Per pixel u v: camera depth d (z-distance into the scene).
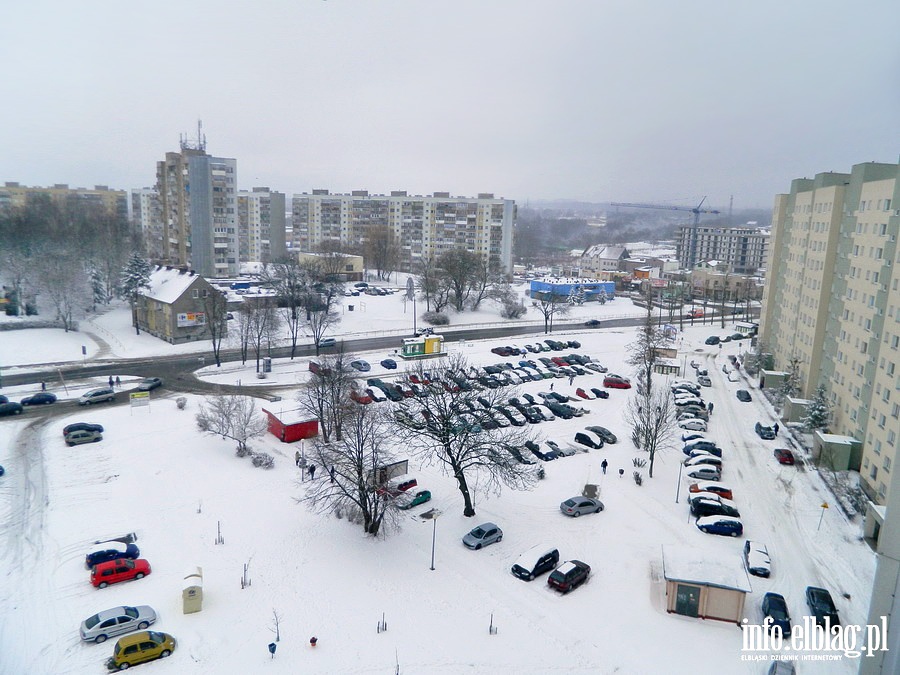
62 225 148.50
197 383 76.94
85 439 56.53
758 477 54.81
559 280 160.75
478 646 32.47
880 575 28.03
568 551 41.78
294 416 59.66
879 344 54.88
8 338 92.38
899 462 27.22
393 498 43.38
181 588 36.41
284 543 41.38
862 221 61.62
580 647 32.62
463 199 176.50
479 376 78.12
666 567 36.50
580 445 60.22
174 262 156.25
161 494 47.38
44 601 34.84
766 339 94.00
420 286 136.62
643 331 98.62
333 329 109.75
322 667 30.64
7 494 46.88
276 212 188.12
